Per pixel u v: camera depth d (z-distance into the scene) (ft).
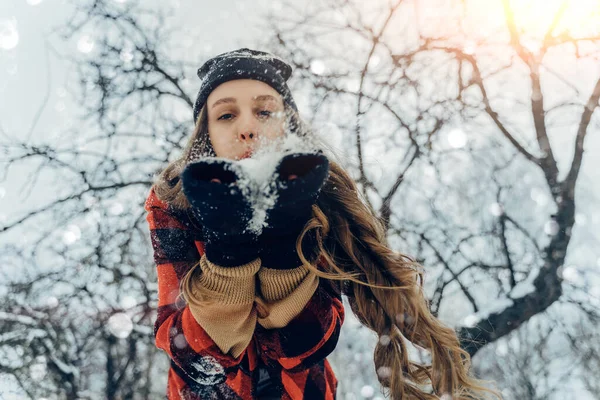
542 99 13.17
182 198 4.48
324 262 4.86
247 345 4.09
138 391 14.83
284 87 5.03
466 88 13.16
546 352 16.71
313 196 3.40
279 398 4.58
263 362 4.56
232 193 3.09
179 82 13.57
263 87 4.80
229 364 3.95
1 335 13.00
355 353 15.25
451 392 4.96
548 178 12.76
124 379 14.48
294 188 3.23
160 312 4.22
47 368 13.65
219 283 3.67
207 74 5.12
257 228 3.41
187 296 3.74
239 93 4.71
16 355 13.50
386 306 4.90
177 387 4.47
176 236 4.45
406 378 5.15
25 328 13.19
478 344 10.81
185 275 4.04
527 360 16.40
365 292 4.99
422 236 13.19
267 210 3.40
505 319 11.19
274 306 3.94
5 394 13.25
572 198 12.36
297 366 4.22
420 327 5.08
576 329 15.17
